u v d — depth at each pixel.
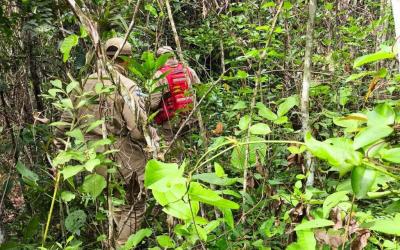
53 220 2.27
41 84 3.33
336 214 1.18
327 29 4.11
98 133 2.27
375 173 0.80
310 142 0.85
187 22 4.77
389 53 0.89
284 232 1.43
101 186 1.57
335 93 2.70
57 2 2.65
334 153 0.82
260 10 3.61
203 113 2.98
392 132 0.82
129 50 2.44
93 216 2.21
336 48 3.71
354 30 3.82
